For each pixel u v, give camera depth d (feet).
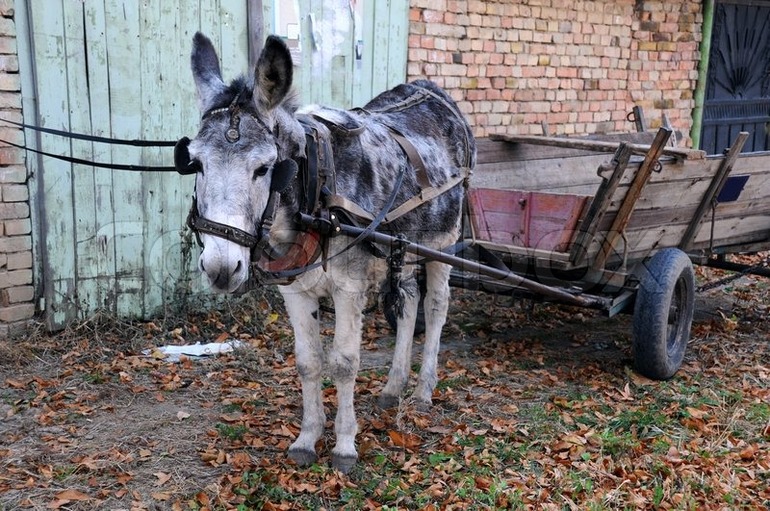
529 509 12.05
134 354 18.19
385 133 13.73
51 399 15.65
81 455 13.51
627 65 30.55
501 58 26.55
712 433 14.73
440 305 16.37
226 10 20.22
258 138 10.34
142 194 19.58
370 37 23.08
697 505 12.18
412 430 14.87
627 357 19.01
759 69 36.27
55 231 18.22
